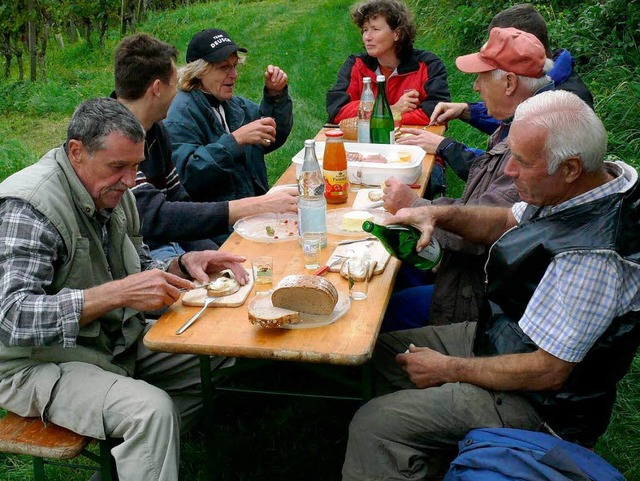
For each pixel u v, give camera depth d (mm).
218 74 4152
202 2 17094
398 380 2885
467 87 7672
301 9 14492
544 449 2150
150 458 2396
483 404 2346
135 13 14711
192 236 3334
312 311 2379
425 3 10398
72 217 2516
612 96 5914
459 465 2178
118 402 2422
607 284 2135
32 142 8086
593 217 2195
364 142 4113
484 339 2498
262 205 3293
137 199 3316
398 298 3441
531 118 2199
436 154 4105
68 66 11836
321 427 3326
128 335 2746
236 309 2492
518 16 3648
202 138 4152
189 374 2988
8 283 2348
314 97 8609
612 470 2125
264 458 3166
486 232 2848
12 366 2510
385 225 2643
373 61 5059
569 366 2213
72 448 2393
